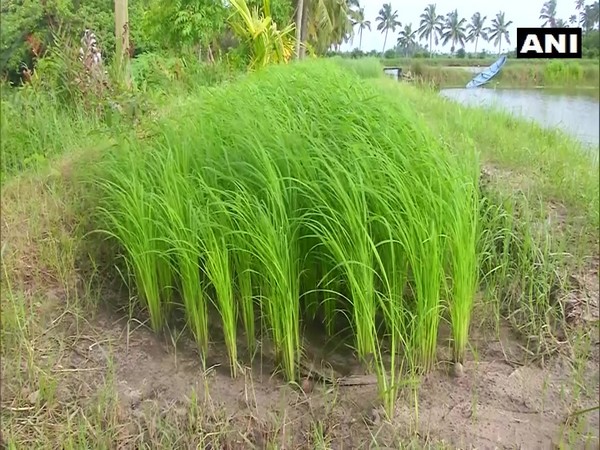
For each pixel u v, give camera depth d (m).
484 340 3.03
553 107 2.11
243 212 2.65
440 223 2.68
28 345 2.67
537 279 3.15
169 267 3.01
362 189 2.60
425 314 2.67
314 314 3.16
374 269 2.89
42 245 3.04
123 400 2.57
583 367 2.74
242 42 5.88
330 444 2.40
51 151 3.16
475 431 2.44
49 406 2.46
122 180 2.96
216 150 3.01
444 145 3.31
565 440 2.39
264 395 2.67
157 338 2.99
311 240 2.96
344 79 4.17
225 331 2.75
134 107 3.77
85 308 3.02
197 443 2.37
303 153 2.87
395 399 2.56
